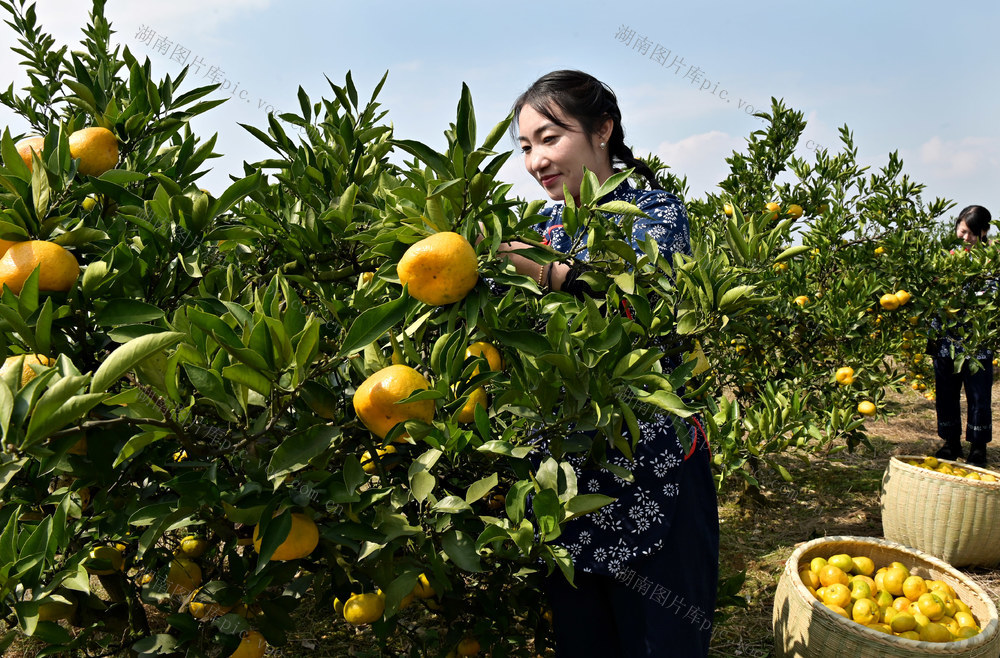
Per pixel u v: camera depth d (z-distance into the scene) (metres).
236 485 1.45
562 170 1.90
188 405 1.36
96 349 1.51
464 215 1.34
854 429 4.62
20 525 1.53
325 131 2.42
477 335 1.55
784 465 5.57
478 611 2.17
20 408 1.03
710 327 1.71
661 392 1.39
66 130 1.86
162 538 2.01
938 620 2.79
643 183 2.33
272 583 1.67
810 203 5.80
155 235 1.58
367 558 1.58
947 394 5.61
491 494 1.98
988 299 5.13
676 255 1.76
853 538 3.35
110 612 1.84
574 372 1.38
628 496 1.71
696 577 1.83
